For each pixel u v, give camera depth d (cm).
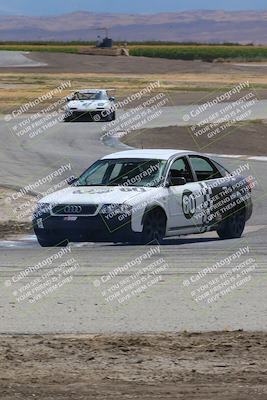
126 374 1630
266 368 1666
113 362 1727
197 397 1457
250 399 1441
